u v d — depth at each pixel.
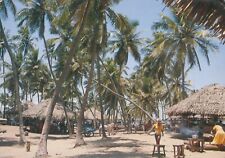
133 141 32.03
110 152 24.89
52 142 35.09
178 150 20.36
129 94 61.66
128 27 29.66
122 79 55.47
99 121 66.56
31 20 35.03
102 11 24.36
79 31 23.61
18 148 31.08
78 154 24.38
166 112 36.19
